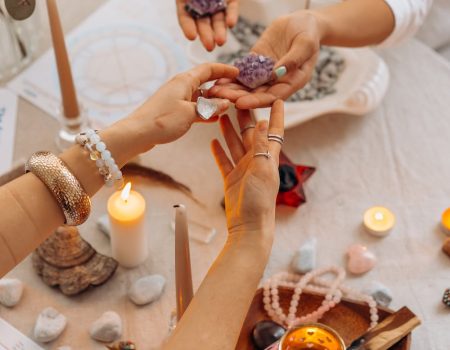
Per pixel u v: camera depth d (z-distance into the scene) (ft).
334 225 3.34
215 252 3.24
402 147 3.62
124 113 3.68
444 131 3.69
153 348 2.95
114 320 2.94
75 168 2.63
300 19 3.27
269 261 3.21
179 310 2.56
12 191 2.56
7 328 2.95
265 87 3.15
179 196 3.41
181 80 2.84
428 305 3.10
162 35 4.01
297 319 2.94
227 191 2.77
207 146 3.58
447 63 3.98
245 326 2.90
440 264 3.23
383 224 3.30
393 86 3.86
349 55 3.75
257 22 3.92
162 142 2.79
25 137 3.57
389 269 3.21
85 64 3.85
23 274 3.11
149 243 3.26
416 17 3.61
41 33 3.90
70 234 3.05
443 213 3.33
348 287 3.10
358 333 2.94
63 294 3.07
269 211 2.57
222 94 3.01
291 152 3.59
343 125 3.69
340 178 3.51
